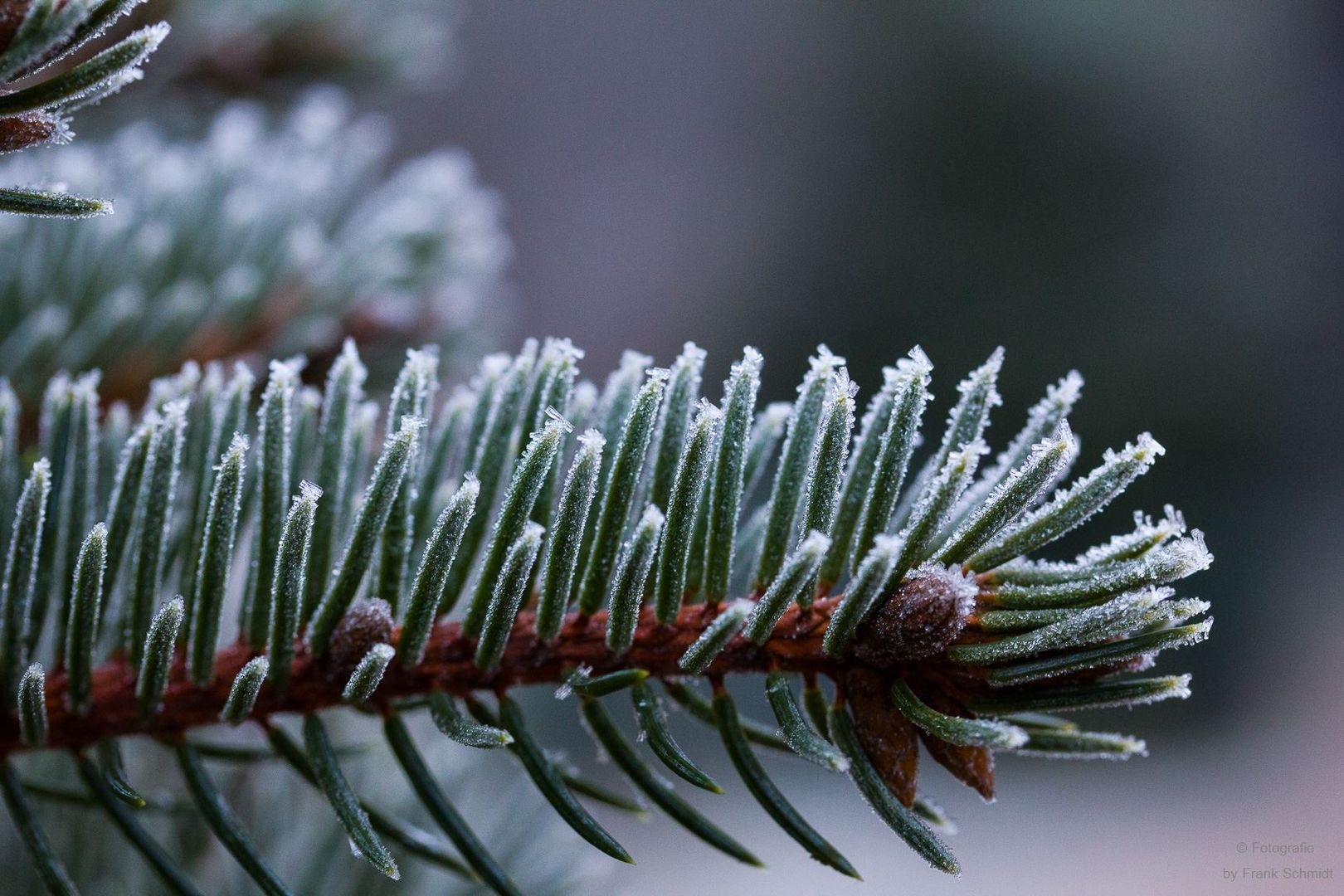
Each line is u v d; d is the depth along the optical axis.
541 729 0.50
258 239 0.36
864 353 1.73
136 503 0.31
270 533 0.31
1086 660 0.30
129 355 0.35
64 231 0.35
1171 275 1.67
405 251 0.37
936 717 0.30
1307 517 1.57
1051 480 0.30
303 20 0.44
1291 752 1.25
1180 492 1.60
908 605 0.30
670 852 1.02
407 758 0.31
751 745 0.31
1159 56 1.67
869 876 0.98
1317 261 1.66
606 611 0.31
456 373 0.38
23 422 0.35
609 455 0.31
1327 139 1.69
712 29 1.76
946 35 1.71
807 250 1.75
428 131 1.61
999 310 1.70
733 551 0.31
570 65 1.70
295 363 0.31
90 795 0.32
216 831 0.31
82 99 0.30
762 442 0.32
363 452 0.32
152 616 0.31
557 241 1.68
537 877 0.36
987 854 1.08
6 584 0.31
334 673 0.31
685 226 1.74
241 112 0.42
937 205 1.73
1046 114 1.70
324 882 0.35
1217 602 1.50
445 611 0.31
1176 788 1.21
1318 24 1.70
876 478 0.30
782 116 1.77
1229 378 1.64
